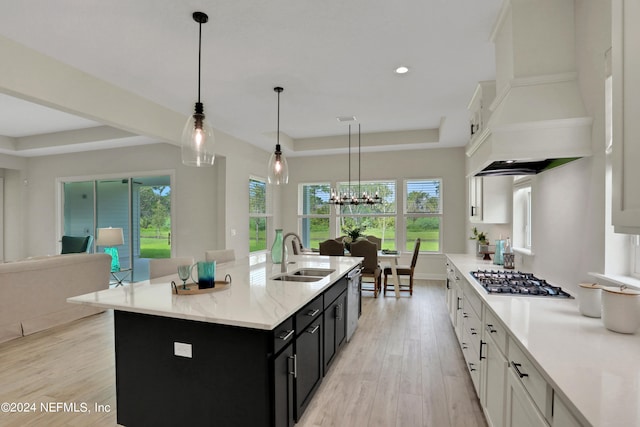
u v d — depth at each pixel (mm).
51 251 6863
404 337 3555
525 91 1983
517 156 1931
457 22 2449
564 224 2205
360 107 4379
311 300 2207
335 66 3174
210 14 2340
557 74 1949
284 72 3295
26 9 2240
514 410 1475
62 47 2764
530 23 2061
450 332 3699
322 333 2439
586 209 1923
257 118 4828
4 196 7242
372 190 7168
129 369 1894
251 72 3289
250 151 6367
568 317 1628
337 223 7391
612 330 1430
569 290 2141
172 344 1797
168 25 2469
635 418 820
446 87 3689
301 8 2285
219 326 1702
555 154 1882
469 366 2562
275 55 2943
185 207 5852
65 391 2434
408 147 6582
